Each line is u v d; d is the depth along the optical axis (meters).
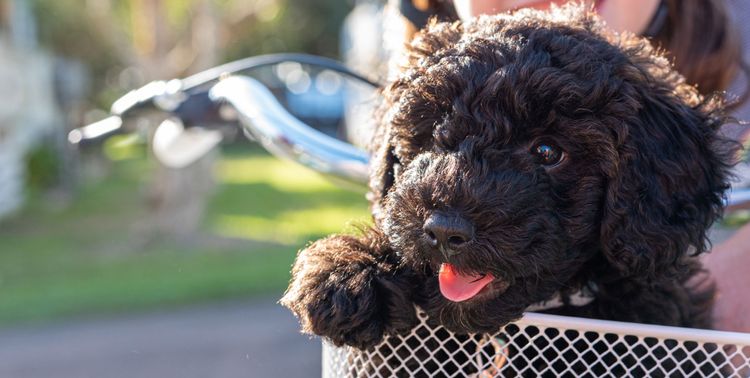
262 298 2.42
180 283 2.53
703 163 0.64
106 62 6.13
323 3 7.74
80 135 0.84
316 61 0.84
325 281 0.61
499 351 0.61
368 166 0.73
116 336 2.10
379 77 0.82
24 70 4.40
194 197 3.28
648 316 0.67
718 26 0.81
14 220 3.75
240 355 1.95
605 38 0.66
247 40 6.44
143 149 7.33
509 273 0.59
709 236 0.70
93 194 4.61
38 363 1.89
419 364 0.62
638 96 0.63
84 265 2.83
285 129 0.78
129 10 4.00
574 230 0.62
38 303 2.35
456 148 0.61
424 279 0.62
